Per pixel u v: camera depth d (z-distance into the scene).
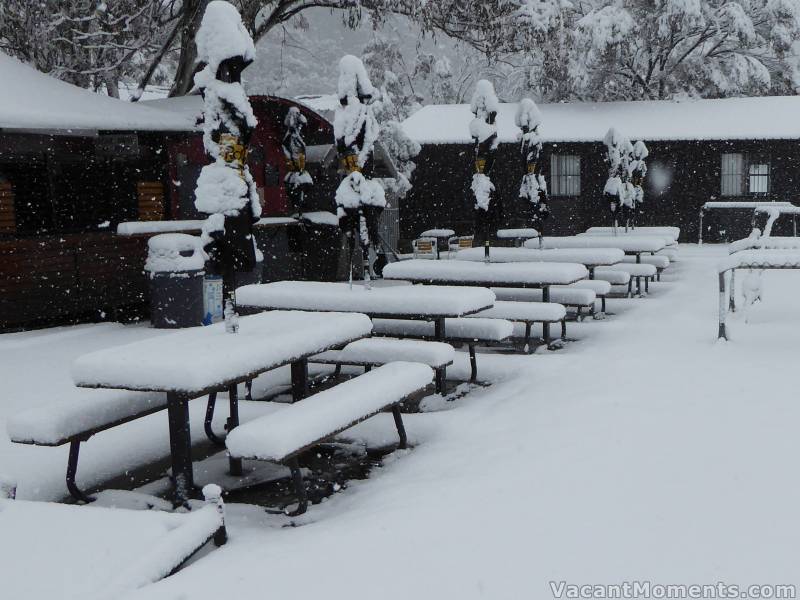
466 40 23.33
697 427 5.94
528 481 4.95
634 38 35.53
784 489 4.59
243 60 6.39
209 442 6.80
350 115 9.12
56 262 12.95
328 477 5.80
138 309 14.87
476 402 7.52
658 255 19.53
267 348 5.57
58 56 19.97
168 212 15.53
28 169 14.36
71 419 5.29
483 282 10.29
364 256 9.07
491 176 11.28
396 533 4.24
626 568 3.68
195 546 4.22
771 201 29.59
